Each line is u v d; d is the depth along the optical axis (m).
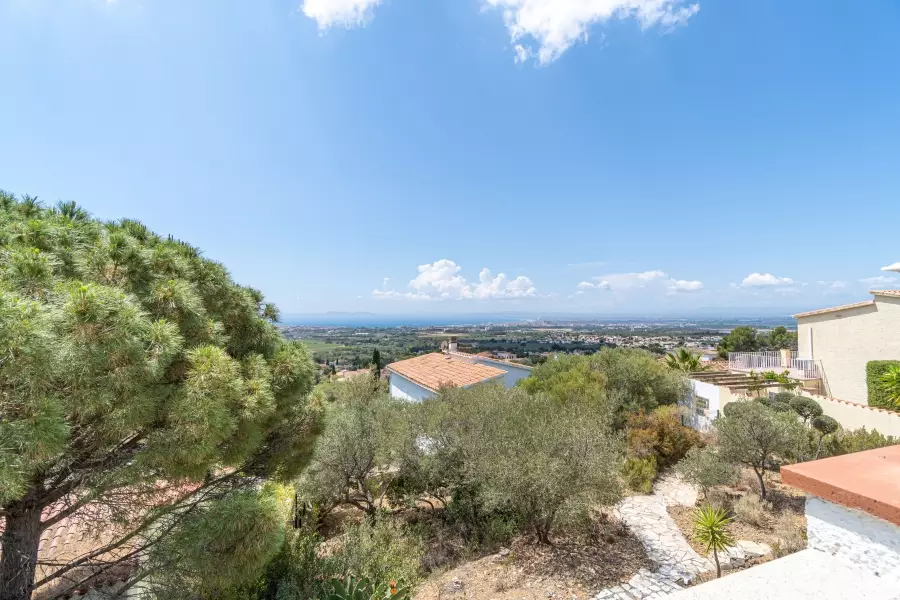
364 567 5.78
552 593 5.80
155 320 3.66
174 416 3.37
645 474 9.91
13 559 3.68
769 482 9.17
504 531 7.77
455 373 16.47
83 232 4.04
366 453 9.84
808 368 14.73
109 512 4.02
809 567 1.81
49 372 2.65
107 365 2.97
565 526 7.33
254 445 4.39
